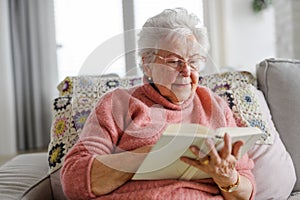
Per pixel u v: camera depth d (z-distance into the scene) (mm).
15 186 1173
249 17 4730
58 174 1239
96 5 4535
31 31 4418
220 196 1066
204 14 4664
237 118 1300
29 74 4465
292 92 1426
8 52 4301
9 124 4316
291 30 3432
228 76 1459
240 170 1098
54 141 1301
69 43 4578
